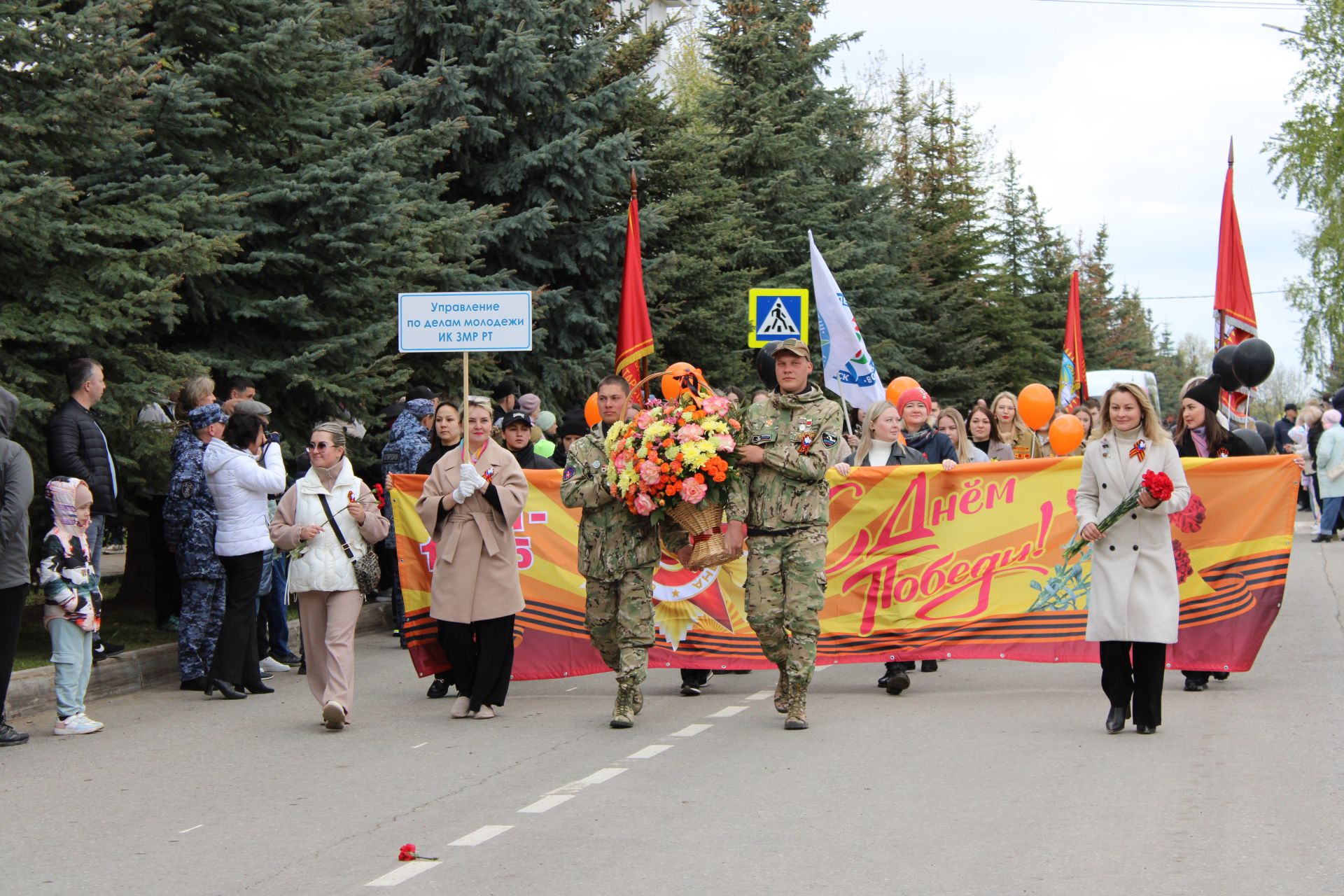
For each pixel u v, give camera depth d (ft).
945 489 32.30
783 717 27.99
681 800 20.83
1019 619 31.78
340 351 44.91
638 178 65.57
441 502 28.43
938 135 130.11
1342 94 127.24
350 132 46.52
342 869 17.69
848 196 99.14
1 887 17.25
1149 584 24.91
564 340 63.36
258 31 43.27
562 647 32.32
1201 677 30.19
